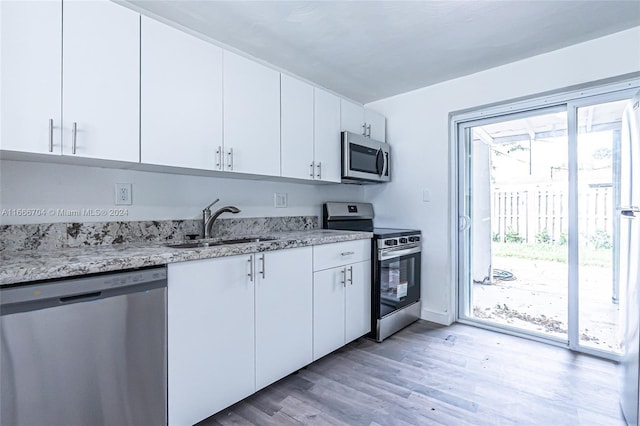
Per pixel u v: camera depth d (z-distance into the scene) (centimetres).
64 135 129
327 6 178
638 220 139
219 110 183
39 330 106
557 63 231
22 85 120
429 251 301
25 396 104
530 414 161
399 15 187
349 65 254
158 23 158
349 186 341
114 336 122
